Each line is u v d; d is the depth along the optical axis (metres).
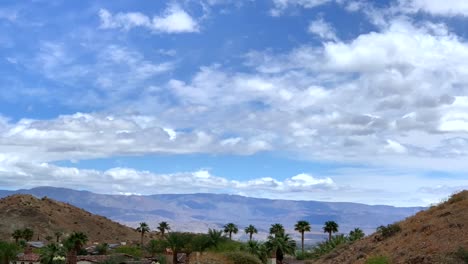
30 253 134.88
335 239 102.19
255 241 106.12
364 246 63.28
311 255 109.19
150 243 137.12
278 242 105.50
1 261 90.19
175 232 92.88
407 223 62.72
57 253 116.06
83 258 117.19
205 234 92.19
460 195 62.25
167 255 120.44
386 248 56.97
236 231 163.75
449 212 57.41
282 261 108.31
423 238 53.31
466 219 52.78
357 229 103.38
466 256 44.62
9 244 92.38
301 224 142.12
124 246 158.25
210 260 86.06
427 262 46.47
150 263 115.12
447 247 47.94
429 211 62.34
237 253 88.94
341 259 64.69
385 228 62.78
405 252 51.88
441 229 53.28
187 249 90.56
